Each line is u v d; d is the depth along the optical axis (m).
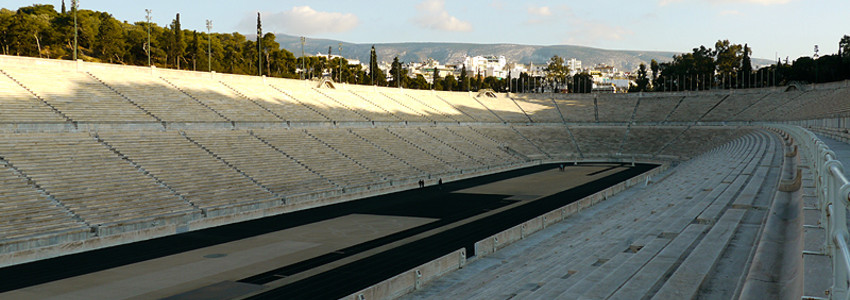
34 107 45.06
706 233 13.17
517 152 92.31
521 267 21.53
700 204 18.94
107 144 43.88
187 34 133.00
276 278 25.61
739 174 26.83
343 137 67.88
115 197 36.59
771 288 6.94
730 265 9.51
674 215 18.31
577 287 10.77
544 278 16.06
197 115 57.19
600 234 22.69
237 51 143.50
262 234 35.62
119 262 28.47
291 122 65.12
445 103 106.94
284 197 44.59
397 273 26.41
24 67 51.28
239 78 72.75
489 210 44.78
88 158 40.56
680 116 104.69
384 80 153.25
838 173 4.68
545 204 47.81
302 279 25.44
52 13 130.12
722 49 159.00
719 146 76.44
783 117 86.88
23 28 101.75
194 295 23.02
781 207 13.08
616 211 33.34
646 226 19.05
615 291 9.60
